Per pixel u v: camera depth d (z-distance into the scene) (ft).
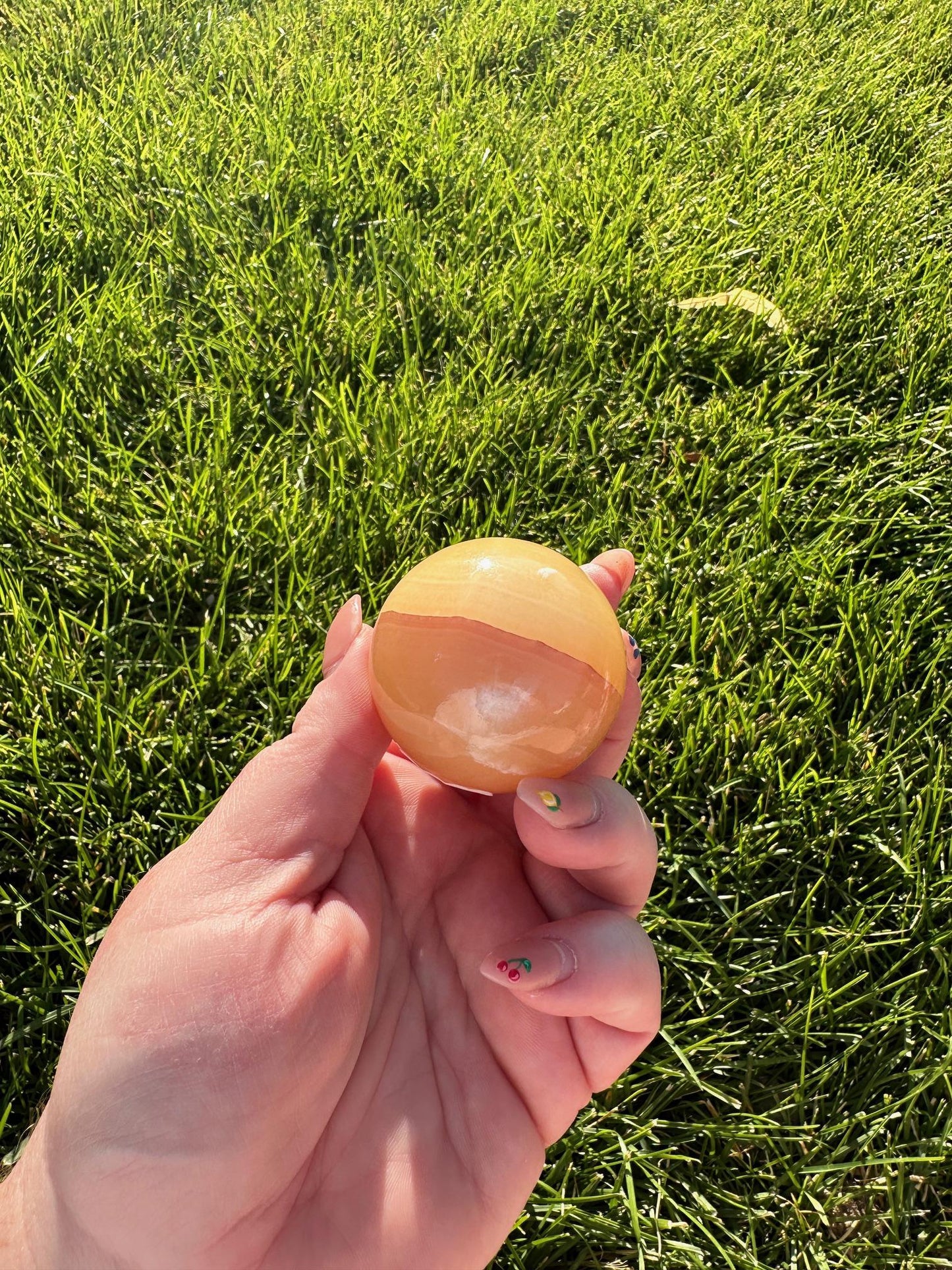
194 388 1.19
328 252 1.40
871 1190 0.77
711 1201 0.76
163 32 1.80
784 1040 0.82
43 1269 0.53
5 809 0.86
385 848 0.68
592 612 0.57
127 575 0.99
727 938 0.85
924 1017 0.82
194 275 1.32
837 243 1.48
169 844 0.85
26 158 1.44
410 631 0.56
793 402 1.26
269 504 1.07
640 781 0.93
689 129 1.68
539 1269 0.72
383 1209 0.57
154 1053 0.54
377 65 1.74
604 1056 0.63
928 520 1.15
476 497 1.12
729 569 1.05
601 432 1.19
